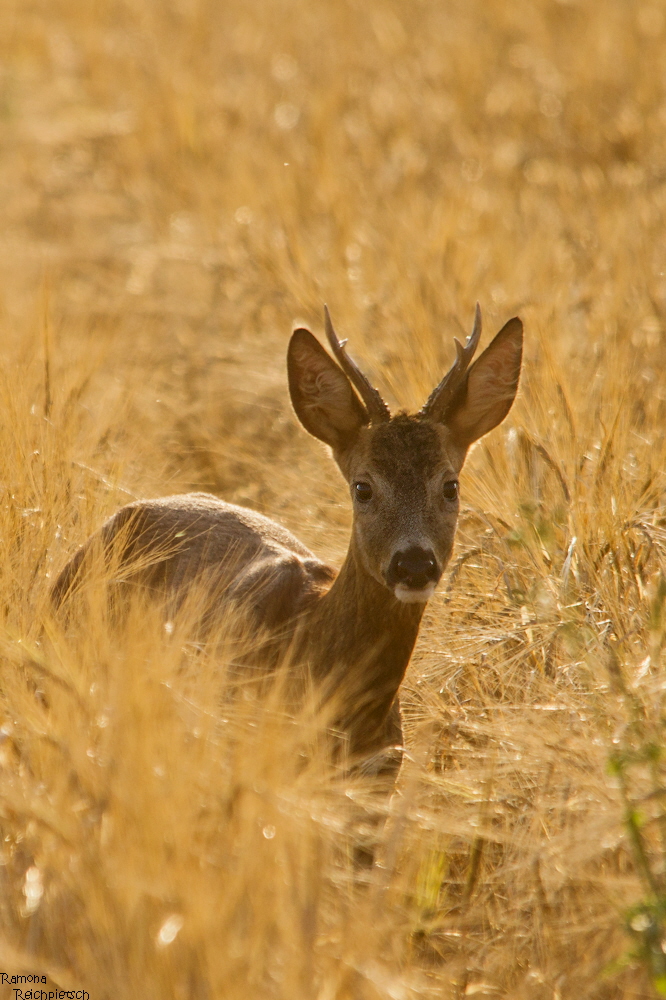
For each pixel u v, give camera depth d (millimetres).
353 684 8891
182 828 6402
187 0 33688
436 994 6996
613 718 8242
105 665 7535
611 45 26266
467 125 23812
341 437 9938
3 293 18453
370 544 9117
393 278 16078
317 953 6316
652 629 8453
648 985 7055
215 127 24641
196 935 6012
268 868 6398
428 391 12828
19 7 34438
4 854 7016
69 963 6445
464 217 18156
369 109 24828
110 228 22688
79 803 6629
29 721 7262
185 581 10422
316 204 19828
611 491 10875
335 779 8383
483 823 7895
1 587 9367
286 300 16719
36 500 10648
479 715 9188
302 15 31859
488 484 11578
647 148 21641
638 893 7250
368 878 6980
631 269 15672
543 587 10039
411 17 30656
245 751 6949
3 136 26672
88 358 14383
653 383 13469
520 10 29719
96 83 29250
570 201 18969
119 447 12633
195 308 18141
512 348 10117
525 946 7629
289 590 9906
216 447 14883
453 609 10430
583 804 7789
